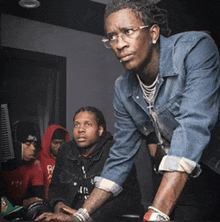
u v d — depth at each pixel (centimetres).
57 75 212
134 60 89
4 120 184
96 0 200
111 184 99
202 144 77
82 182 133
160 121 102
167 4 176
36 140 175
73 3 204
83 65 219
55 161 158
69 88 206
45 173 169
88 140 138
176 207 112
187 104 81
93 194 100
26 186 161
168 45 95
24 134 179
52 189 136
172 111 97
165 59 94
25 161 171
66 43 220
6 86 196
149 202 137
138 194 125
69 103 207
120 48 87
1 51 204
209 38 92
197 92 82
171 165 74
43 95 207
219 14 177
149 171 147
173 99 95
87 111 143
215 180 116
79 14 211
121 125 112
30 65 209
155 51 94
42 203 136
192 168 74
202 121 78
